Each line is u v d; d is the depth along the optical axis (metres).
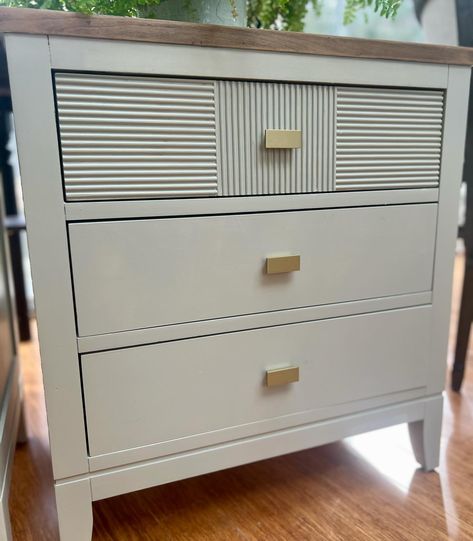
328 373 0.81
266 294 0.74
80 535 0.69
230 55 0.66
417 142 0.80
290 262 0.73
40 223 0.60
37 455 0.99
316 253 0.76
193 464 0.74
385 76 0.75
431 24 1.18
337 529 0.76
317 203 0.75
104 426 0.67
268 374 0.75
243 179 0.70
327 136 0.74
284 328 0.76
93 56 0.59
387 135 0.78
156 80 0.63
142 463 0.71
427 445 0.91
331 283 0.78
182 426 0.72
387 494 0.85
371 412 0.86
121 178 0.63
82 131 0.60
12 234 1.54
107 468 0.69
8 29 0.55
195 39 0.63
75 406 0.65
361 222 0.79
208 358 0.72
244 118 0.68
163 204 0.66
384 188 0.80
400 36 1.49
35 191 0.59
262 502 0.83
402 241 0.82
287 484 0.88
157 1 0.68
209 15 0.75
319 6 1.02
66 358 0.64
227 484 0.89
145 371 0.68
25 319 1.62
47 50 0.57
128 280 0.65
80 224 0.62
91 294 0.64
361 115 0.76
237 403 0.75
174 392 0.71
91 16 0.58
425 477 0.89
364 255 0.80
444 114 0.81
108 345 0.66
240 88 0.67
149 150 0.64
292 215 0.74
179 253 0.68
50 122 0.59
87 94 0.60
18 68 0.56
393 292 0.83
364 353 0.83
